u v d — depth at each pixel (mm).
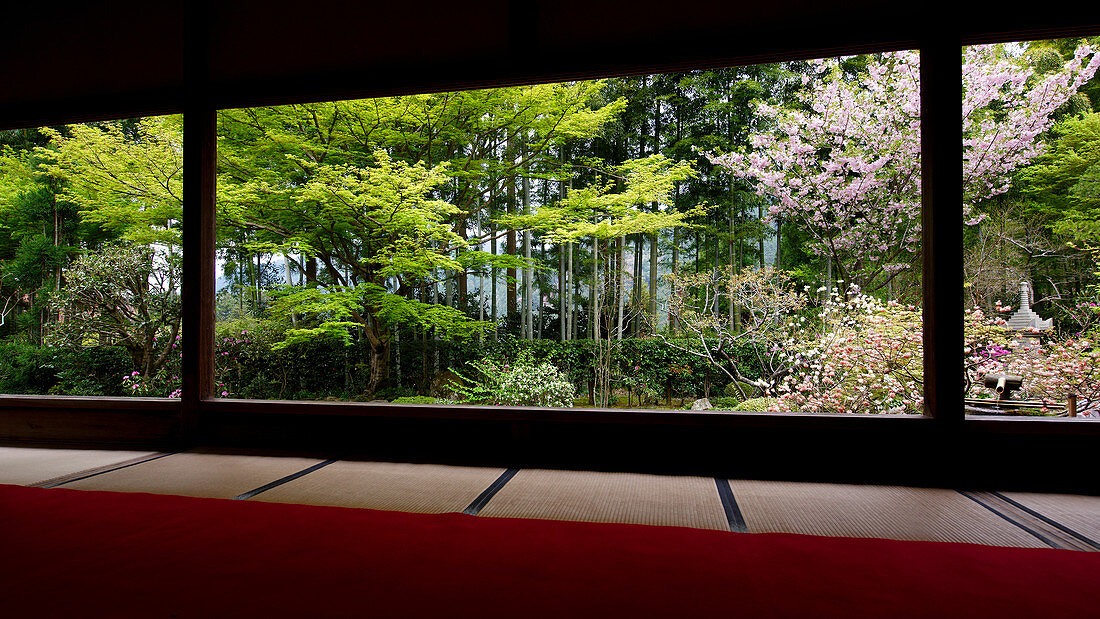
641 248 9023
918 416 2271
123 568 1290
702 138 8602
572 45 2516
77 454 2729
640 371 6816
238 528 1585
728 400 6461
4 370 6555
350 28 2725
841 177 6312
